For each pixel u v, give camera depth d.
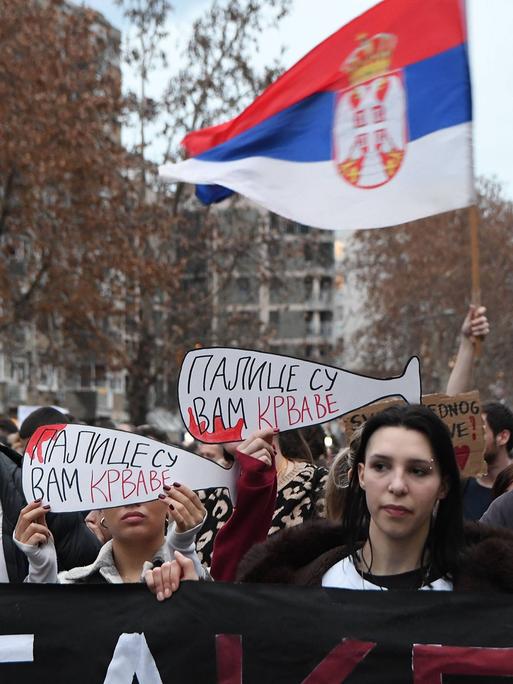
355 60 8.41
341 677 4.23
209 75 30.12
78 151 27.23
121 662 4.43
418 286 48.62
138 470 4.77
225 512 6.48
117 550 5.09
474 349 7.86
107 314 30.27
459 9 8.16
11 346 35.44
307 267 38.94
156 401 39.97
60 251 28.77
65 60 27.95
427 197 8.20
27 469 4.76
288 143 8.59
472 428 6.96
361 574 4.27
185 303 33.69
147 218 30.92
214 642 4.36
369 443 4.10
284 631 4.30
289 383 4.95
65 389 53.53
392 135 8.30
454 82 8.16
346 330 78.50
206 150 8.90
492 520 6.11
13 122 26.31
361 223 8.34
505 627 4.15
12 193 28.17
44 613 4.51
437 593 4.18
